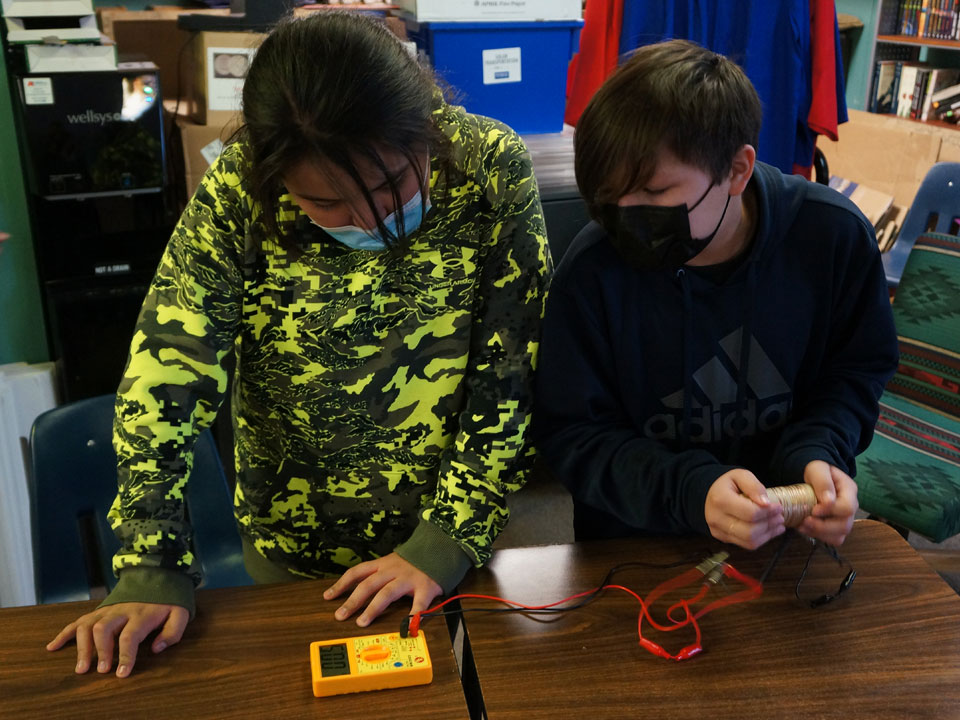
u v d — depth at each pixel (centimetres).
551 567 114
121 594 101
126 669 95
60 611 105
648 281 109
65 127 191
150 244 214
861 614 104
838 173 448
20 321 219
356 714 91
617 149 93
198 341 101
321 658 95
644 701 92
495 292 108
